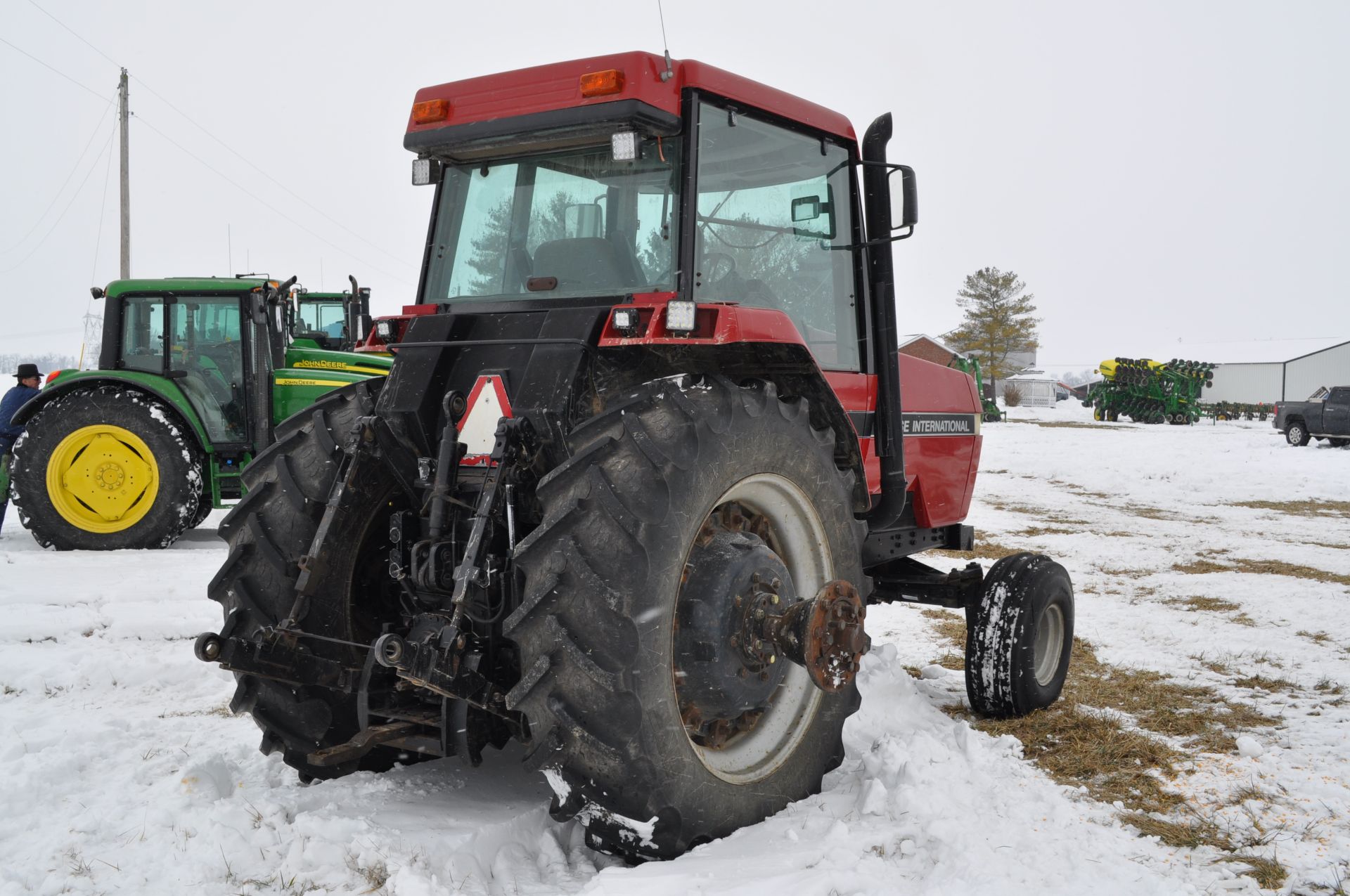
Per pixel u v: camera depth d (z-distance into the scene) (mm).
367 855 2797
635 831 2783
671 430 2852
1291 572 8734
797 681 3373
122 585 6820
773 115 3559
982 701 4402
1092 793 3549
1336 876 2895
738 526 3277
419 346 3307
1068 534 11133
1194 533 11312
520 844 3010
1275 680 5125
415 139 3508
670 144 3250
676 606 2977
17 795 3336
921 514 4648
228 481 9609
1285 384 58281
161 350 9234
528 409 2973
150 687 5023
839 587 3092
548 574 2689
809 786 3324
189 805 3211
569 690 2656
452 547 3117
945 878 2729
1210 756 3959
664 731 2740
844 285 4004
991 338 70750
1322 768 3824
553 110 3219
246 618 3232
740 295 3467
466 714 3004
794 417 3285
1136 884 2723
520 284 3500
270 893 2684
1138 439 26953
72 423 8781
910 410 4516
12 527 10703
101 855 2885
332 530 3281
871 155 4059
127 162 25344
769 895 2578
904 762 3371
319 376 9469
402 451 3270
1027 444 25344
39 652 5477
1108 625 6473
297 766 3377
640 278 3271
